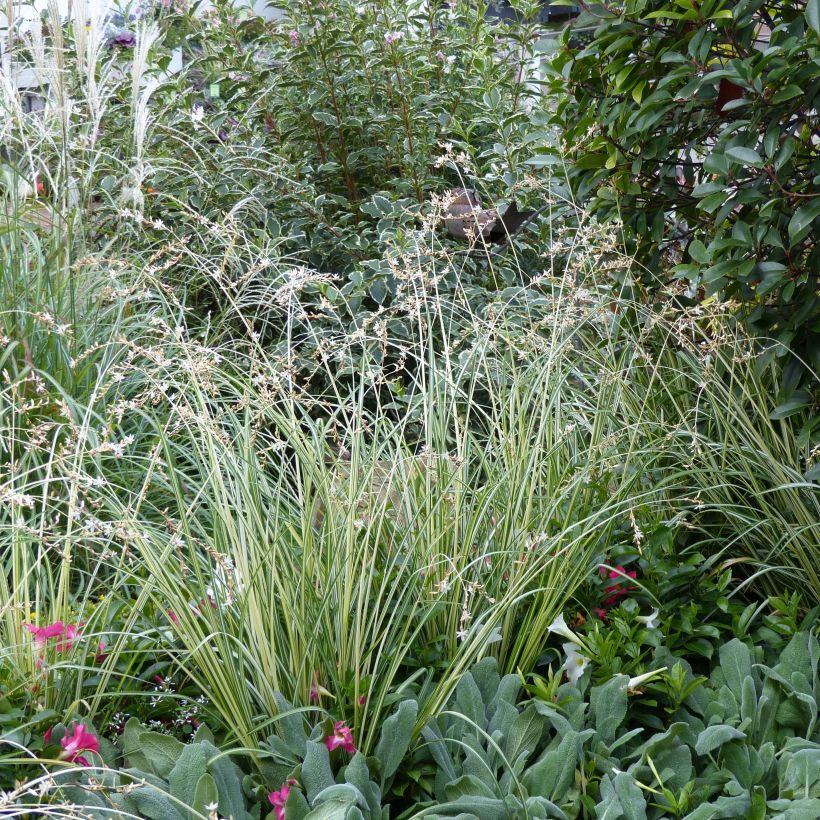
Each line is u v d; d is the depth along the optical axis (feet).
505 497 8.41
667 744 6.49
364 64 16.47
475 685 6.79
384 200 14.98
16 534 7.42
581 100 10.30
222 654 6.50
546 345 10.11
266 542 6.94
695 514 9.19
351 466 7.38
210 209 15.24
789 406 8.72
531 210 15.44
